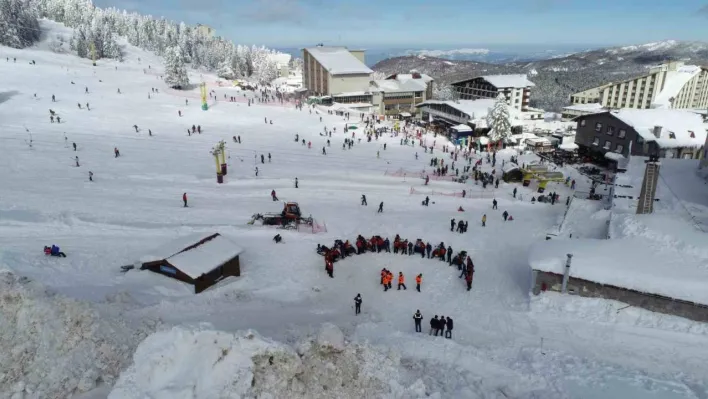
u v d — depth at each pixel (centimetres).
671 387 1469
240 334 1255
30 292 1410
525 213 4094
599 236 3030
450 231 3450
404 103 12888
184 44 17325
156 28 18700
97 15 17325
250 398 1155
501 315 2167
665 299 2033
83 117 6619
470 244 3189
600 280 2152
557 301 2209
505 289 2488
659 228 2594
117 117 6969
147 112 7612
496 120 7569
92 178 3956
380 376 1401
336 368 1353
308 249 2917
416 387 1392
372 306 2300
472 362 1662
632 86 13350
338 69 12388
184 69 10931
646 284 2080
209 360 1184
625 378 1531
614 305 2125
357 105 11988
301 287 2444
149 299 2008
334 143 6894
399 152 6656
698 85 13100
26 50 12275
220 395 1132
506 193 4794
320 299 2347
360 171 5269
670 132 6147
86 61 12838
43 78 9050
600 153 6931
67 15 16362
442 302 2347
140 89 9850
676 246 2372
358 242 2953
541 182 4994
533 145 7819
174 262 2238
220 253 2361
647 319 2038
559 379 1545
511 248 3119
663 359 1761
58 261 2277
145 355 1186
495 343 1905
